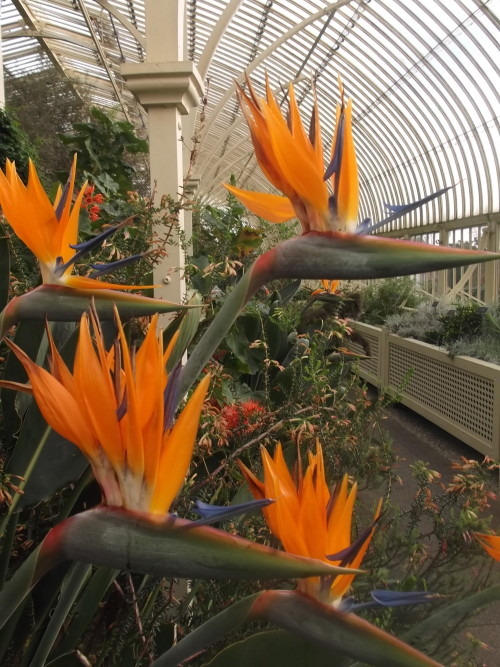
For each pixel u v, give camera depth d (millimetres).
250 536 1085
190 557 433
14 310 720
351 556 502
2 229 994
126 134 4348
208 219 3139
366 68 9320
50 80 10141
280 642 637
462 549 1086
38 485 858
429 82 8219
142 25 9844
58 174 3939
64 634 954
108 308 725
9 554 875
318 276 575
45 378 473
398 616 998
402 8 6969
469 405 3918
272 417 1310
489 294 8469
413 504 1225
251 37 9484
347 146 583
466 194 9219
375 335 5852
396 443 4113
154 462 458
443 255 548
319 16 7883
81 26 10969
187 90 1864
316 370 1556
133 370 503
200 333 1604
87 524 449
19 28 11859
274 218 727
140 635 790
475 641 1070
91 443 460
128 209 2445
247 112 616
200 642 553
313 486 607
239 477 1272
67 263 719
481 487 1153
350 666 643
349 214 582
